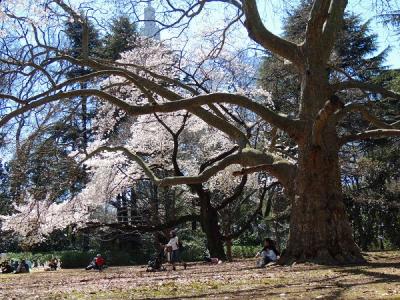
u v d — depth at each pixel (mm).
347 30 28234
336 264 12125
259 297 6301
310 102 13594
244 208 35812
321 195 12898
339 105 11508
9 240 36312
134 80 14078
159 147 26188
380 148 30578
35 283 13727
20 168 15609
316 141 12812
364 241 31078
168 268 17500
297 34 23297
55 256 33312
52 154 15984
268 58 26828
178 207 31828
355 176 30281
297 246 12930
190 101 13281
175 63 24328
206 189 25656
